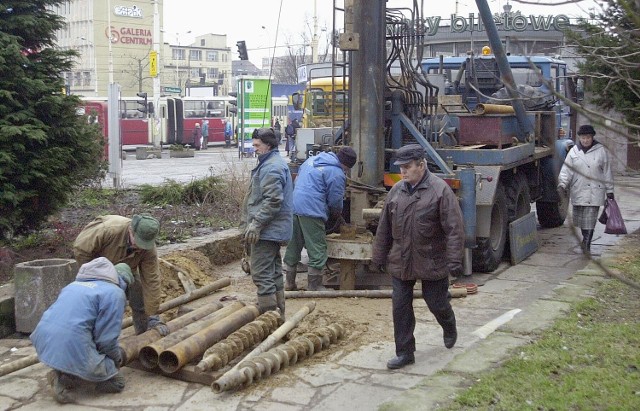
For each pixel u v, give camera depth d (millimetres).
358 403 4922
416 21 8430
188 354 5273
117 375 5094
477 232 8680
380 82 8195
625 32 3674
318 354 5855
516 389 4715
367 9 8047
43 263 6660
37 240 9062
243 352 5766
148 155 33750
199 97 46844
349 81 8258
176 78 105938
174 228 10633
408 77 8539
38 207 8297
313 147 8805
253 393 5094
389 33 8555
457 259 5289
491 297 7781
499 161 8492
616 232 9477
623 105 9281
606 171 9438
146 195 13242
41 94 8039
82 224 9906
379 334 6371
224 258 9656
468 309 7289
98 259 5156
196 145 43344
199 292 7465
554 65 11312
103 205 12820
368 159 8188
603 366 5160
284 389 5164
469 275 8688
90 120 14195
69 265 6555
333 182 7559
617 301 6922
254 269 6465
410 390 4730
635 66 3943
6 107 7777
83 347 4863
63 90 8469
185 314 6344
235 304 6430
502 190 9250
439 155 8586
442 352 5934
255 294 7754
